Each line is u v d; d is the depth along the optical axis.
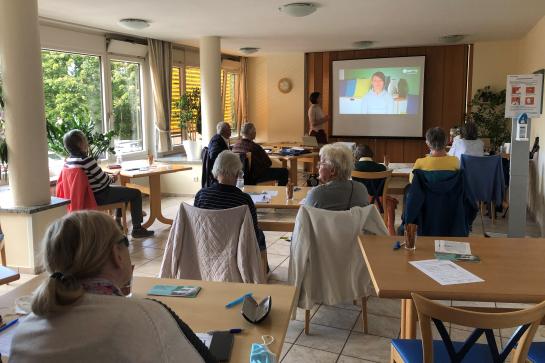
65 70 5.82
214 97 6.82
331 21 5.77
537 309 1.46
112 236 1.09
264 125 9.91
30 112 3.78
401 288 1.69
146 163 5.71
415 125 8.84
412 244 2.12
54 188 5.16
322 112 8.58
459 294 1.65
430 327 1.53
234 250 2.61
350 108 9.23
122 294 1.12
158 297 1.75
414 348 1.88
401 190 4.89
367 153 4.68
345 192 2.88
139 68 7.06
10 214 3.88
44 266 1.07
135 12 5.09
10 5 3.61
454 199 3.17
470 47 8.36
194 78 8.32
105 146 5.61
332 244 2.74
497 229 5.26
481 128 7.97
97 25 5.78
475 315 1.43
